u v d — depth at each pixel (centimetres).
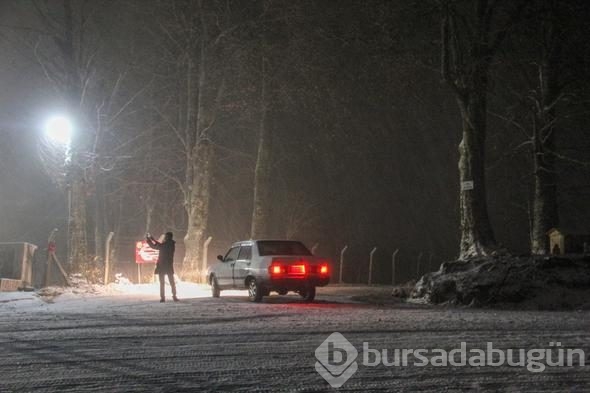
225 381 862
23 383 845
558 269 2086
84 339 1176
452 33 2283
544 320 1515
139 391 809
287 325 1375
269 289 1959
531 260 2112
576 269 2095
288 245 2095
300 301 2095
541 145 2741
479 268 2102
